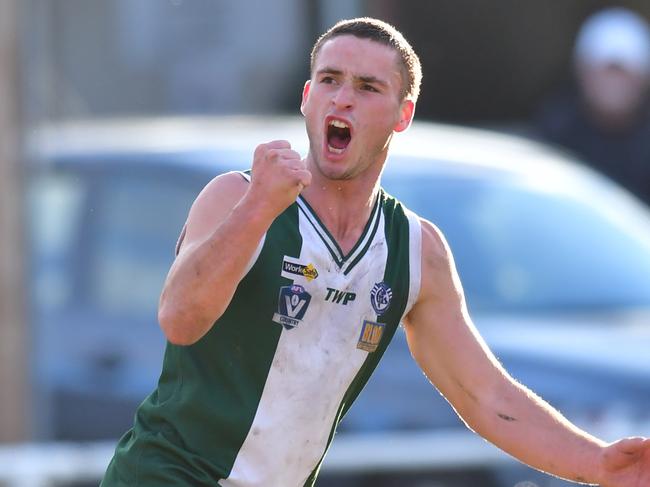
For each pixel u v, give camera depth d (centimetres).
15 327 2503
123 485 1387
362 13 4453
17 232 2548
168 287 1277
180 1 4500
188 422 1370
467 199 2553
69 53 4338
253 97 4500
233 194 1347
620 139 3462
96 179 2583
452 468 2072
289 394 1371
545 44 4794
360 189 1378
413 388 2228
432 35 4728
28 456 2033
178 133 2692
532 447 1419
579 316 2425
